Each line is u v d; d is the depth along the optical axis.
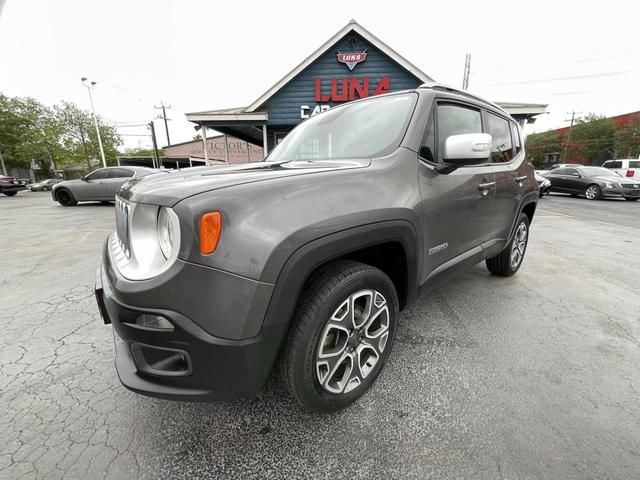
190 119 10.15
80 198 10.30
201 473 1.25
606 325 2.40
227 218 1.07
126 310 1.11
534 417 1.50
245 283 1.08
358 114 2.20
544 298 2.88
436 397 1.64
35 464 1.28
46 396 1.67
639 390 1.69
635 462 1.27
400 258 1.69
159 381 1.19
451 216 1.96
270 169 1.53
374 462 1.29
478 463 1.27
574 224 6.93
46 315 2.62
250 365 1.15
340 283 1.36
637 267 3.83
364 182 1.46
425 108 1.91
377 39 9.95
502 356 2.00
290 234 1.15
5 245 5.03
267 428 1.45
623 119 39.62
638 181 11.65
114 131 42.53
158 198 1.12
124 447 1.36
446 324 2.40
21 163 41.09
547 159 50.25
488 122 2.56
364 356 1.61
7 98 38.72
